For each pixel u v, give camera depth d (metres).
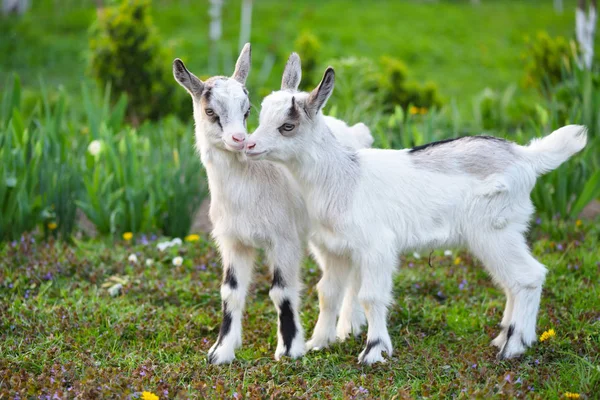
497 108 12.91
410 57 20.08
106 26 13.40
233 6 23.84
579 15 12.70
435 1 26.30
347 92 12.34
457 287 7.74
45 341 6.40
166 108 13.71
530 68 13.52
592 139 9.70
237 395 5.37
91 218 9.06
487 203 6.12
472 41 21.64
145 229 9.23
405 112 13.17
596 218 9.56
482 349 6.31
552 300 7.17
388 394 5.48
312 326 7.01
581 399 5.29
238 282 6.44
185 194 9.23
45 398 5.37
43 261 8.08
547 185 9.39
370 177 6.17
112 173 9.27
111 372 5.75
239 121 6.00
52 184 9.01
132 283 7.74
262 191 6.25
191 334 6.75
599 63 13.45
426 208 6.17
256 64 18.81
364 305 6.15
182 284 7.75
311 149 6.03
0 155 8.86
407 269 8.18
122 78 13.37
